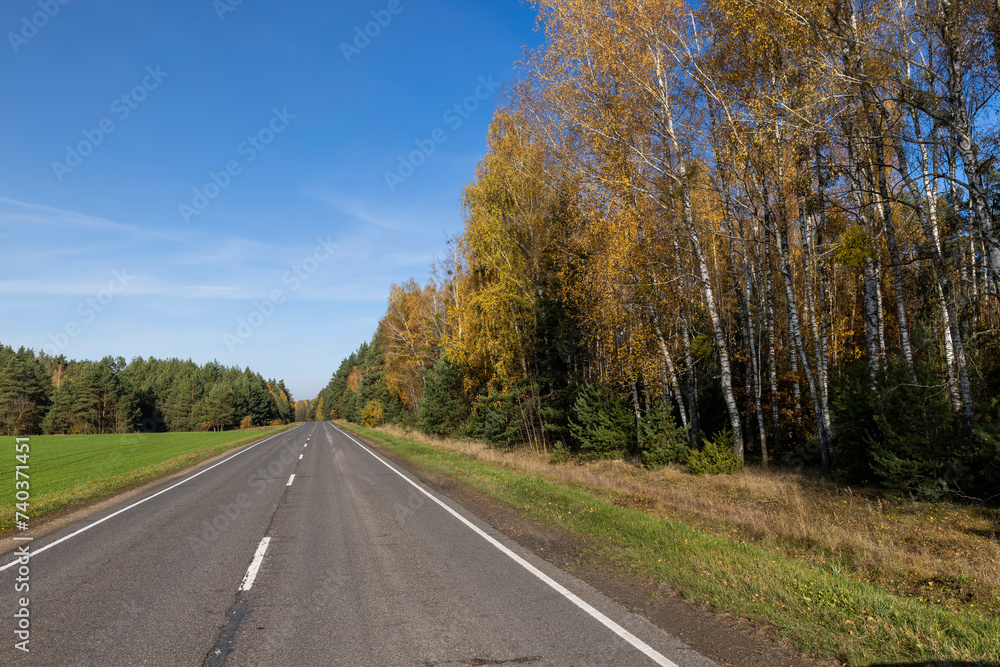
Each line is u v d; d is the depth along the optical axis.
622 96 15.13
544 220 21.91
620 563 6.64
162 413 95.06
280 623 4.84
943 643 4.16
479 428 30.33
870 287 13.38
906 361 12.51
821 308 17.06
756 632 4.51
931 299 12.41
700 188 16.80
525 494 11.83
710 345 19.97
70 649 4.31
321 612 5.09
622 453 19.23
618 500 11.62
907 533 8.66
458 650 4.20
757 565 6.26
